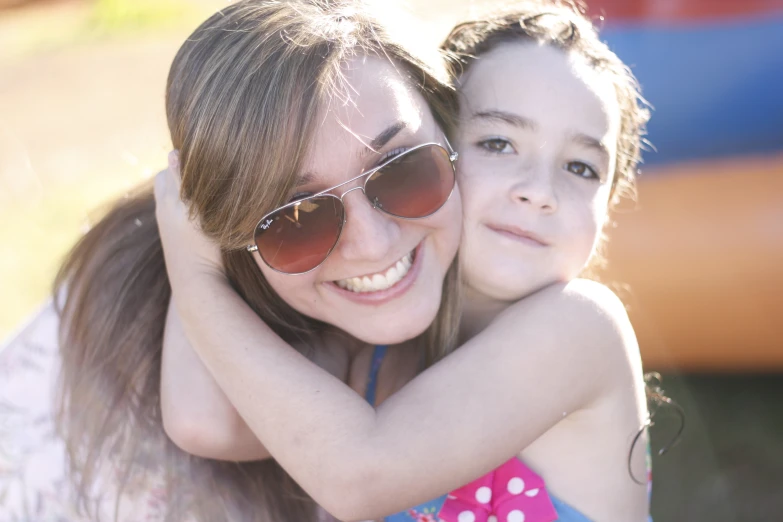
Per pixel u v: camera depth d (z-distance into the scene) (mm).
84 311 2490
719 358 3746
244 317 2008
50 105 9336
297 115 1685
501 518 1998
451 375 1868
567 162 2041
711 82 3494
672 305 3582
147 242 2494
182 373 2164
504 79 2049
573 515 2008
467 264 2080
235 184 1751
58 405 2609
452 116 2051
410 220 1872
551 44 2086
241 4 1852
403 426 1802
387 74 1815
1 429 2740
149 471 2424
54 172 7059
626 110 2279
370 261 1848
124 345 2432
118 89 9719
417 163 1829
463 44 2201
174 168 1969
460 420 1811
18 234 5852
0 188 6805
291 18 1752
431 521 2037
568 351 1885
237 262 2047
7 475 2615
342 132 1725
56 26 14172
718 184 3494
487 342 1904
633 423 2033
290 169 1709
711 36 3486
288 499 2410
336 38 1738
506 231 2016
